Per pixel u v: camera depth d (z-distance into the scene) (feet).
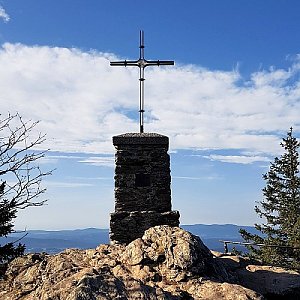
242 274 37.86
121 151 44.86
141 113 48.01
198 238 35.58
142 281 30.71
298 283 36.45
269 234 90.48
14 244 36.76
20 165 31.27
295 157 94.58
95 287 27.58
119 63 48.98
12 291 33.94
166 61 48.96
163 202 44.24
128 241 42.96
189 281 31.76
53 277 31.99
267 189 94.73
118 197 44.27
